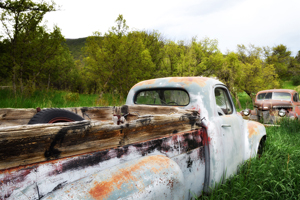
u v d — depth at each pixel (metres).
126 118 3.02
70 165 1.21
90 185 1.19
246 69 17.33
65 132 1.17
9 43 8.91
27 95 8.47
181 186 1.61
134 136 1.58
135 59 11.38
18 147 1.01
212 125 2.37
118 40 10.82
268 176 2.87
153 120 1.71
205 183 2.34
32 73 10.31
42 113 1.79
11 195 0.99
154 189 1.38
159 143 1.77
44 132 1.09
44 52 9.51
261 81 16.97
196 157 2.18
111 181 1.26
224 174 2.54
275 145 4.05
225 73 16.42
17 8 8.30
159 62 15.72
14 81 8.79
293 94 7.43
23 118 2.24
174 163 1.67
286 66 38.09
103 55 10.79
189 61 14.56
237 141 2.92
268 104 6.65
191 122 2.18
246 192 2.49
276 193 2.65
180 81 2.75
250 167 2.95
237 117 3.15
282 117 6.34
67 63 17.77
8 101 6.81
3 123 2.09
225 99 3.06
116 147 1.45
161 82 2.92
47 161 1.12
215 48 17.14
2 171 0.97
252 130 3.41
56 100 8.50
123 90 11.67
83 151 1.27
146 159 1.56
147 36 16.02
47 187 1.11
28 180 1.04
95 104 8.70
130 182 1.31
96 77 11.31
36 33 9.31
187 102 2.65
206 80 2.72
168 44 15.95
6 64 8.68
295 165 3.36
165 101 2.94
